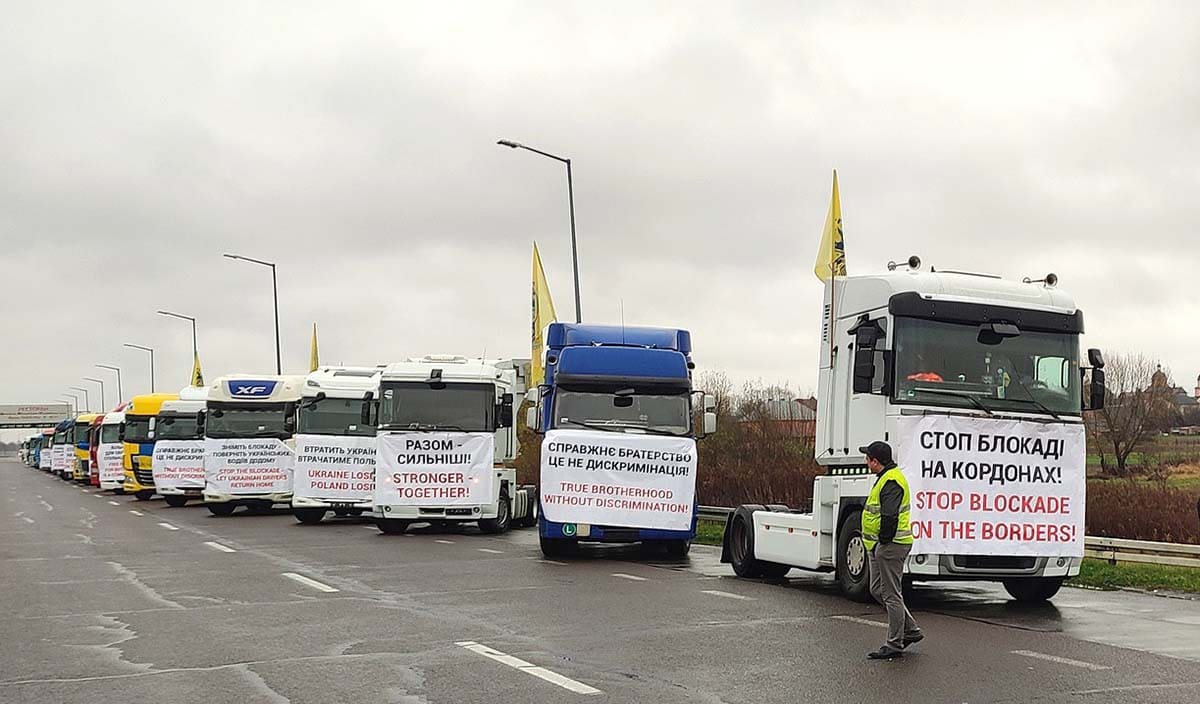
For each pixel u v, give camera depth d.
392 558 19.52
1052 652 10.07
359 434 30.48
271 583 15.55
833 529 14.23
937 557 12.98
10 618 12.43
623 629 11.40
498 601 13.59
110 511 37.56
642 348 20.39
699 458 31.55
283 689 8.60
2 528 28.47
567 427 19.77
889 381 13.12
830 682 8.76
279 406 35.28
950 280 13.54
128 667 9.53
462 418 25.53
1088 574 16.86
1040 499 13.33
